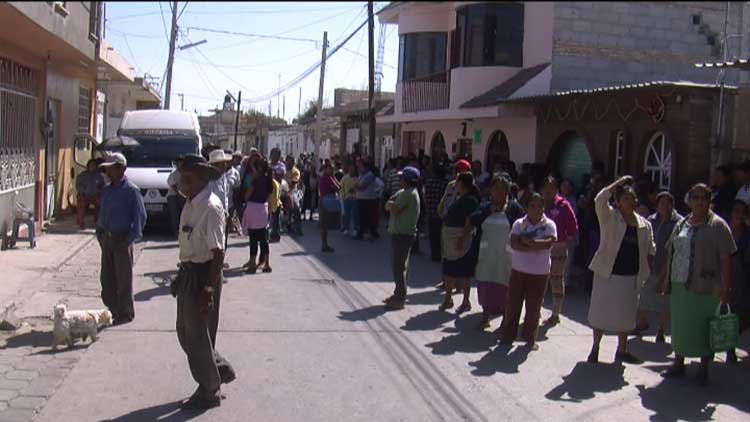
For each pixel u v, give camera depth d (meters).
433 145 24.56
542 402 6.31
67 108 18.39
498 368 7.23
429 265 13.77
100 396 6.01
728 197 10.02
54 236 15.09
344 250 15.27
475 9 18.45
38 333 7.83
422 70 22.73
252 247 12.06
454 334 8.48
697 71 16.66
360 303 10.02
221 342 7.76
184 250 5.82
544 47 17.34
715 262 6.82
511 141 18.50
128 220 8.27
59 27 11.66
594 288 7.45
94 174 16.23
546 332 8.77
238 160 12.47
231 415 5.69
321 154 43.00
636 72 16.58
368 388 6.48
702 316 6.84
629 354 7.63
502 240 8.55
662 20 16.58
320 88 29.34
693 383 6.98
